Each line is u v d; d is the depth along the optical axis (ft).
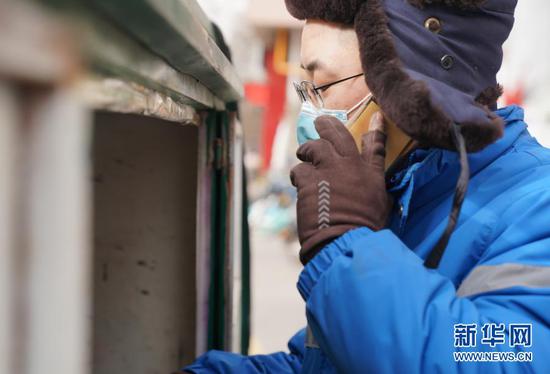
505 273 2.55
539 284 2.47
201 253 4.11
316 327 2.58
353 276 2.41
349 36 3.23
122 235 4.45
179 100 2.87
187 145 4.34
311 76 3.46
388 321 2.32
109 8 1.26
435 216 2.99
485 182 2.91
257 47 25.43
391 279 2.38
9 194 0.84
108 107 1.50
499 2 3.05
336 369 2.70
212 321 4.18
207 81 3.10
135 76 1.74
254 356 3.96
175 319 4.48
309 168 2.81
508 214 2.74
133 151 4.38
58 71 0.91
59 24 0.94
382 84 2.78
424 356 2.27
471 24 2.97
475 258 2.78
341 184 2.71
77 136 0.96
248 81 25.35
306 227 2.72
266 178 39.86
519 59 17.33
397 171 3.14
